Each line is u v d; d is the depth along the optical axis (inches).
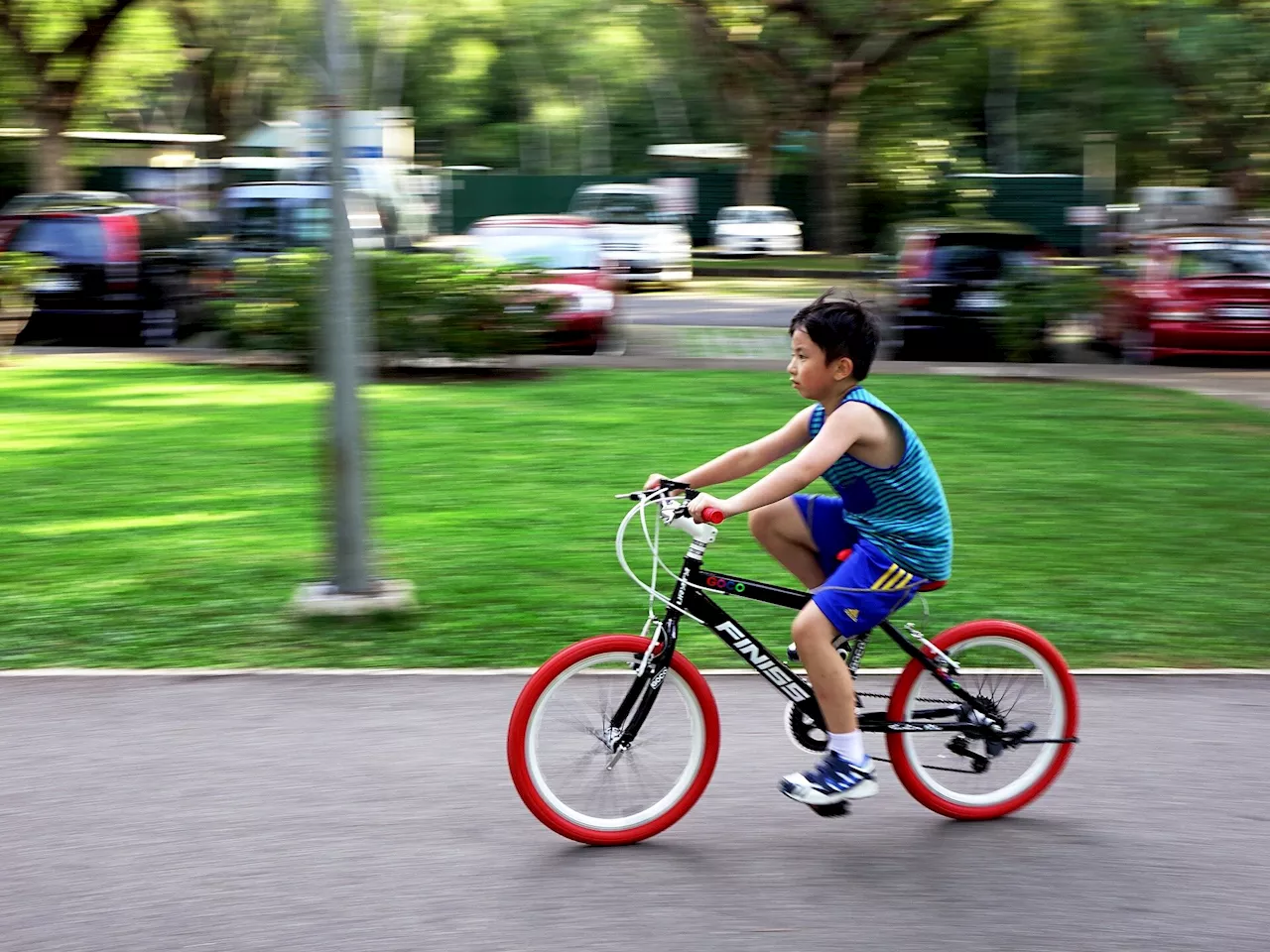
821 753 165.3
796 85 762.8
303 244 661.9
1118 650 227.3
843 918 140.9
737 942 135.9
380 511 320.2
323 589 242.5
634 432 421.4
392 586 246.1
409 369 563.8
